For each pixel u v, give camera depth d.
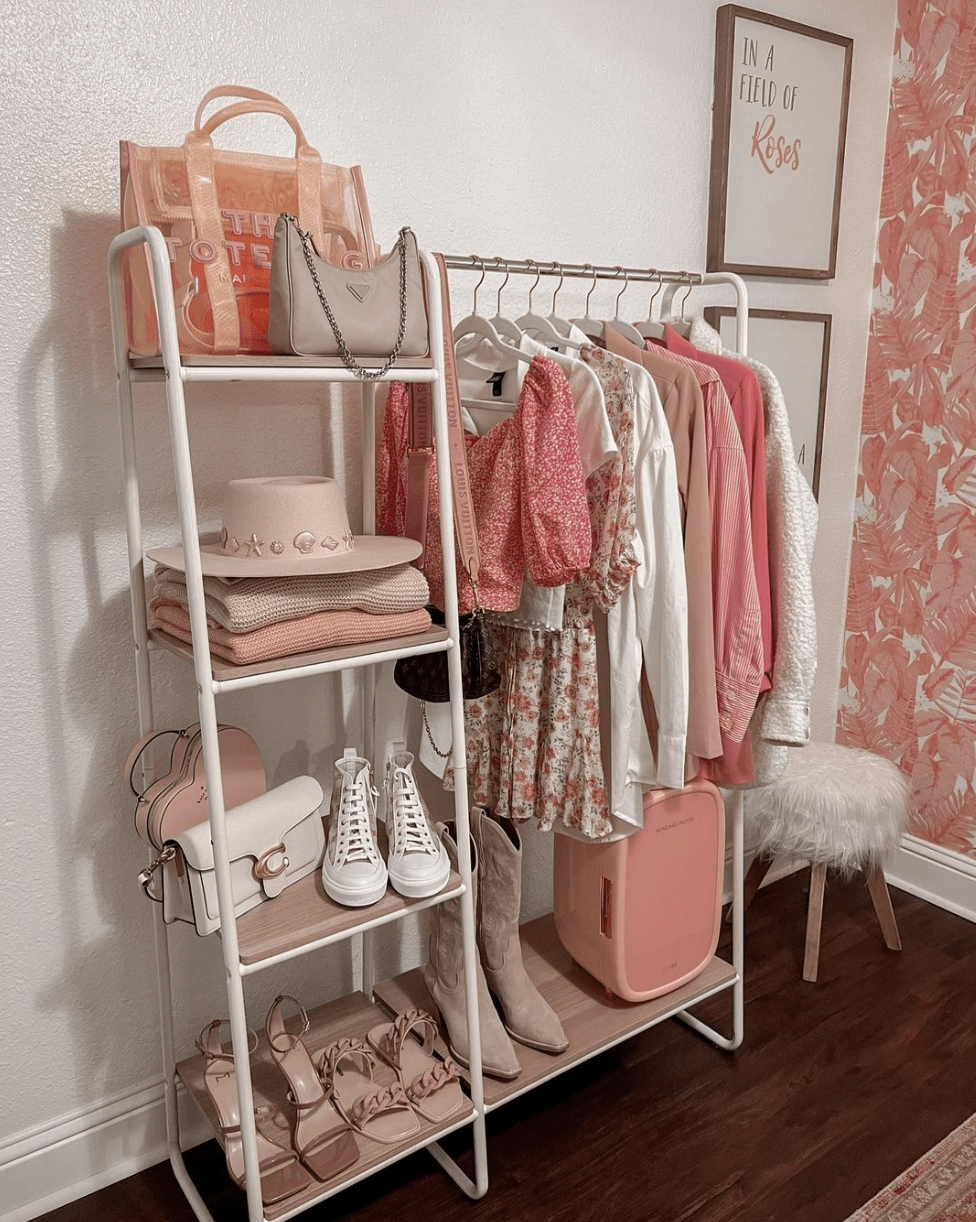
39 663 1.53
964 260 2.37
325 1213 1.66
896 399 2.58
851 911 2.62
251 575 1.25
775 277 2.35
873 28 2.39
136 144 1.36
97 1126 1.71
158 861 1.39
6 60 1.35
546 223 1.92
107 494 1.54
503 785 1.75
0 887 1.56
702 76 2.08
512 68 1.81
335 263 1.47
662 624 1.64
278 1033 1.57
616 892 1.79
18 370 1.44
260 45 1.55
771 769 1.88
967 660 2.51
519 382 1.58
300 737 1.82
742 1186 1.71
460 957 1.74
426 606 1.61
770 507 1.78
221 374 1.18
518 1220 1.64
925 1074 1.99
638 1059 2.04
